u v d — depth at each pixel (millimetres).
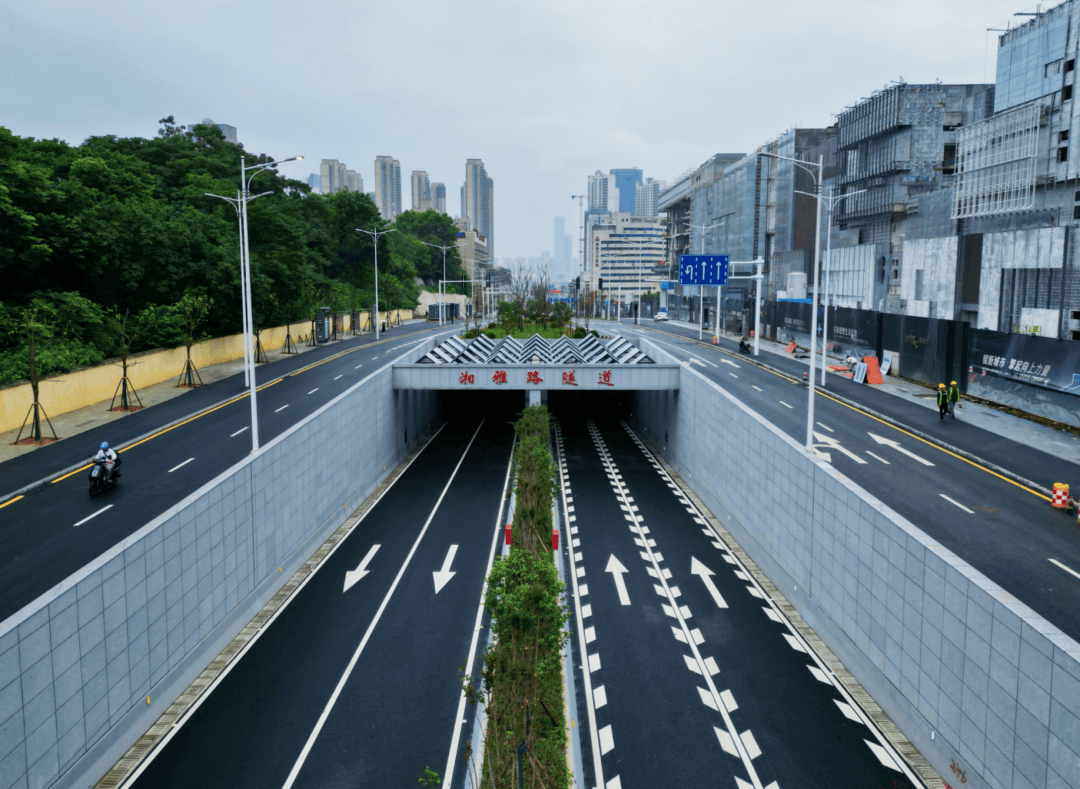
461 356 47719
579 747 15828
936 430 34062
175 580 17875
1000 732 12680
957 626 14031
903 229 69562
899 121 67625
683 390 40031
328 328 77438
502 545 28844
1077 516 22562
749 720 16875
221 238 59562
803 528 22391
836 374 50844
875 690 17562
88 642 14438
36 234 42969
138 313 50188
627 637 21094
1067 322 45312
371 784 14805
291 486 26047
